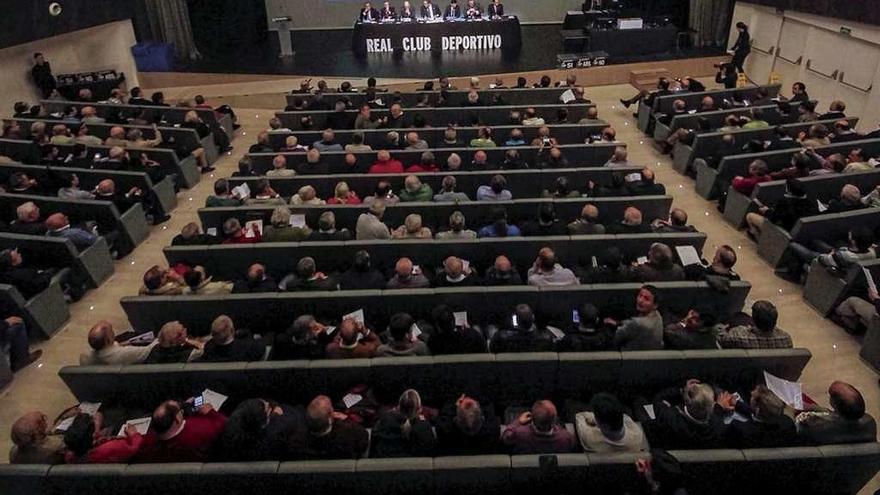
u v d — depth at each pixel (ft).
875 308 20.92
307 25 65.41
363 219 25.38
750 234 29.58
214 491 14.26
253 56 58.23
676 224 25.11
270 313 20.85
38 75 47.11
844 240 25.80
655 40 55.83
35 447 15.52
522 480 14.07
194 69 54.70
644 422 15.69
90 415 16.47
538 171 30.25
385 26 57.11
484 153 31.58
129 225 29.60
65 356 23.39
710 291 20.57
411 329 18.84
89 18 49.44
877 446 14.23
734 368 17.29
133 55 54.39
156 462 14.99
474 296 20.45
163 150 35.14
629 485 14.08
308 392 17.62
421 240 23.63
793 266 26.17
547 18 65.87
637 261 23.25
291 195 30.83
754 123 35.73
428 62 55.06
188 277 21.86
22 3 43.93
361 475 13.93
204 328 21.47
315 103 41.63
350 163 31.58
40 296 23.72
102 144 37.17
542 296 20.51
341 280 21.79
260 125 48.67
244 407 15.12
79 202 28.50
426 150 32.78
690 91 44.06
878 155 32.76
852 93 42.91
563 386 17.69
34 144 35.32
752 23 53.36
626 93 52.21
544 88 44.27
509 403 18.08
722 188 32.22
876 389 20.57
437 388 17.63
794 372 17.51
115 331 24.72
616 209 27.27
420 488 14.26
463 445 14.74
